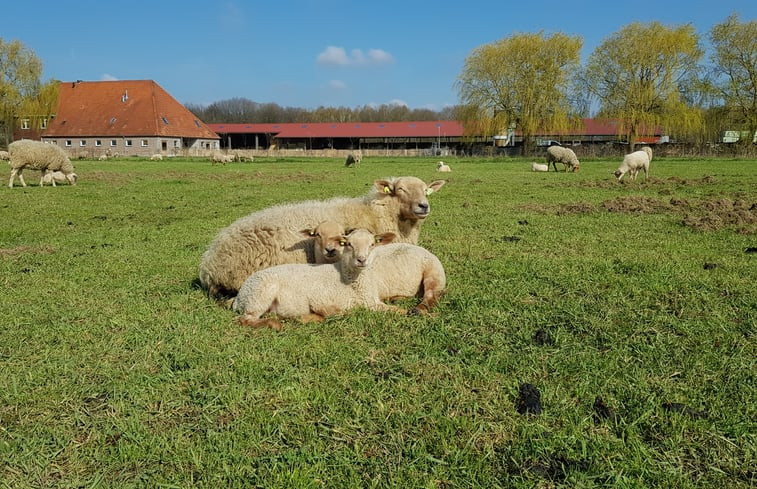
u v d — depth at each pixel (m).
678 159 50.31
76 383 4.33
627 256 8.51
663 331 5.18
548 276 7.20
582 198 17.44
